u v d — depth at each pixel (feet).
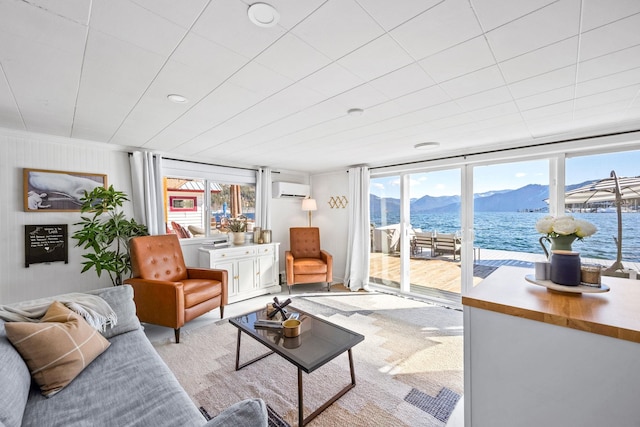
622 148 8.95
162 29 4.09
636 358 3.17
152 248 10.49
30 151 9.45
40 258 9.61
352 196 15.87
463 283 12.41
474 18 3.87
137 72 5.37
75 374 4.70
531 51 4.69
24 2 3.49
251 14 3.76
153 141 10.59
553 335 3.66
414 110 7.44
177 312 8.82
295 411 5.79
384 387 6.57
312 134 9.70
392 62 5.06
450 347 8.50
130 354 5.53
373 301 13.05
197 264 13.91
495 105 7.07
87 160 10.66
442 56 4.87
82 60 4.92
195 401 6.09
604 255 9.28
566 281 4.39
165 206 13.12
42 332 4.67
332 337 6.48
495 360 4.09
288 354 5.64
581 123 8.47
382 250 15.64
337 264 17.42
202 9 3.67
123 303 6.72
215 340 9.04
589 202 9.51
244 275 13.62
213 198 14.82
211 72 5.40
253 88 6.09
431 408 5.88
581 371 3.49
